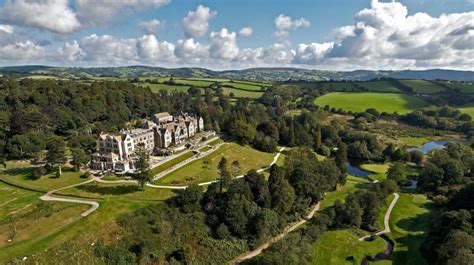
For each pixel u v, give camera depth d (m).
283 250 86.94
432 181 136.25
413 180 154.75
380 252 95.25
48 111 161.12
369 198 112.25
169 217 97.69
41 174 115.56
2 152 129.62
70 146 140.88
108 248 82.69
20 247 78.00
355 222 106.50
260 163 157.50
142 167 110.62
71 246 80.25
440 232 94.50
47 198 100.69
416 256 91.81
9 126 147.12
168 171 128.62
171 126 167.12
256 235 99.00
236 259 93.25
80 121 166.25
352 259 91.12
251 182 110.12
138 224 91.44
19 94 169.88
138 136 146.50
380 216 115.12
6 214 91.00
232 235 98.44
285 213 109.81
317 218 107.88
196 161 143.25
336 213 110.88
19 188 107.81
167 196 106.94
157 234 91.25
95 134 166.75
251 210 101.25
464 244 79.44
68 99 184.75
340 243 98.50
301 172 119.62
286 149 189.38
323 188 125.06
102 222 89.19
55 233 83.69
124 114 197.38
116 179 117.12
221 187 109.56
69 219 89.69
